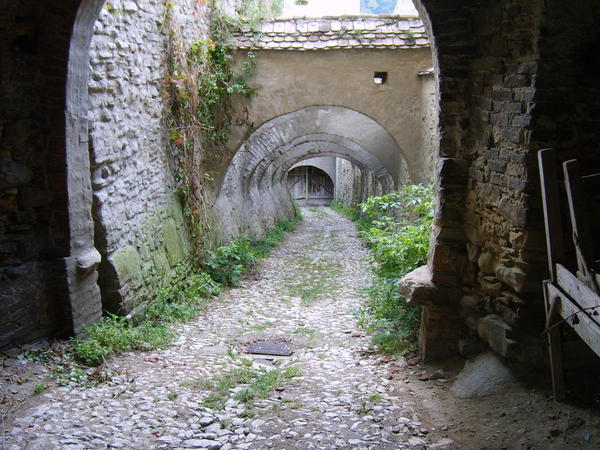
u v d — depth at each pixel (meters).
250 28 9.55
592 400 3.44
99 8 4.85
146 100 6.86
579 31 3.42
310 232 17.45
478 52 4.30
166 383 4.43
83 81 4.98
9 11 4.42
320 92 9.72
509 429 3.43
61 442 3.32
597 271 2.97
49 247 4.90
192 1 8.48
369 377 4.59
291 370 4.80
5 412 3.64
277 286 8.86
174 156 7.95
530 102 3.53
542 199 3.49
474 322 4.35
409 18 9.70
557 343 3.44
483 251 4.29
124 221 6.11
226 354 5.37
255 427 3.68
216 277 8.74
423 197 6.80
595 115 3.53
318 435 3.56
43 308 4.86
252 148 13.08
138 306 6.13
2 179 4.50
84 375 4.41
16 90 4.58
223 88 9.46
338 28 9.58
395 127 9.84
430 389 4.24
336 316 6.89
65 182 4.85
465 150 4.47
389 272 6.04
